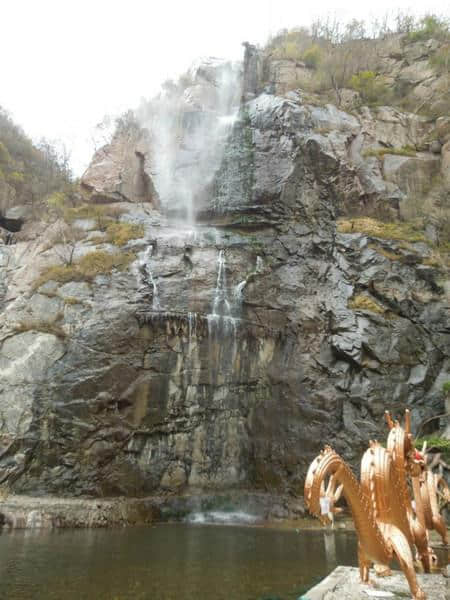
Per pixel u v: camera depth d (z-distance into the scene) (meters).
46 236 27.39
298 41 45.88
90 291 23.27
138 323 22.72
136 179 35.50
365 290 26.67
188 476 22.45
